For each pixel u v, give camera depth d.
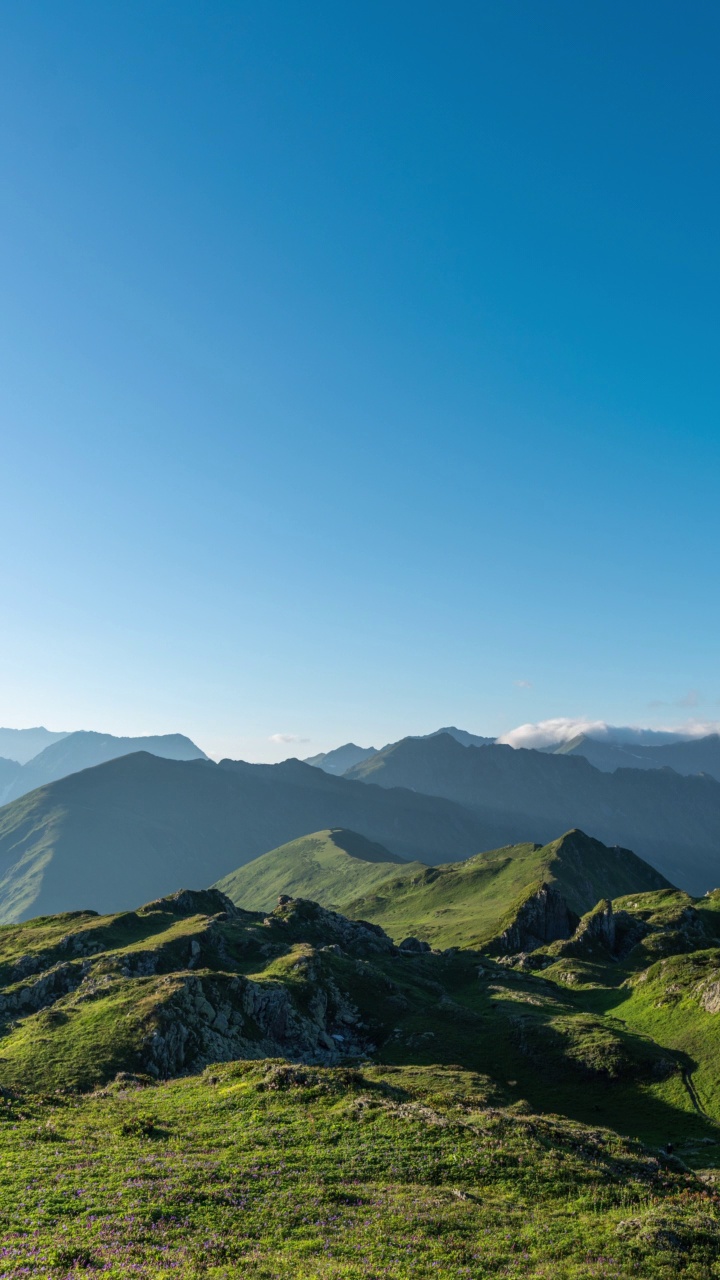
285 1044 108.56
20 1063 85.19
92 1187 33.75
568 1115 96.19
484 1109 50.94
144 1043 89.44
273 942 159.25
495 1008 136.25
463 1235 31.50
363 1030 121.38
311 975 128.25
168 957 129.88
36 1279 23.97
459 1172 38.94
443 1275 27.47
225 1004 107.19
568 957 192.50
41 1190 32.81
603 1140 47.62
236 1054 99.06
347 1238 30.38
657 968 150.75
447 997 143.38
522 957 196.88
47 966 134.25
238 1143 42.12
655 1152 47.78
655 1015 132.00
